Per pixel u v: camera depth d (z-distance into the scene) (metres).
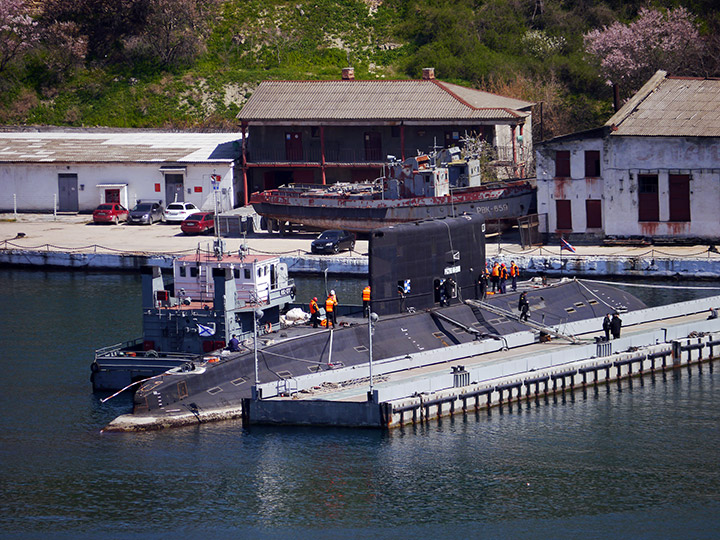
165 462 77.88
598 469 77.00
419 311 97.38
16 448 80.44
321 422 83.75
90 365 99.56
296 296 125.12
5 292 132.25
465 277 101.19
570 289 112.19
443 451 80.00
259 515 70.56
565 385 94.19
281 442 81.19
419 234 96.19
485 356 96.75
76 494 73.31
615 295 115.19
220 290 92.44
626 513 70.75
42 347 105.94
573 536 68.12
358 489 74.00
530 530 68.88
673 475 75.94
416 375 90.12
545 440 82.19
